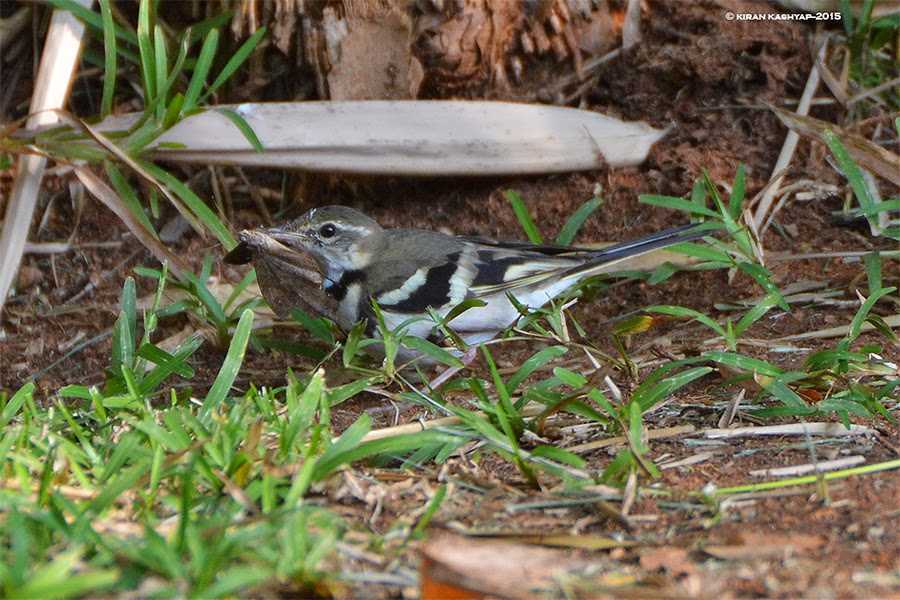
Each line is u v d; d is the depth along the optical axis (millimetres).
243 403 8258
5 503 6277
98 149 11945
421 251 10781
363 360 10773
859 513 6648
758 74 13789
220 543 5523
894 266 11961
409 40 13359
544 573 5789
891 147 13586
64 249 13289
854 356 8727
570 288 11945
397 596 5559
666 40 13914
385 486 7230
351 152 13312
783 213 13102
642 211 13414
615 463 7168
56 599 4930
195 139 13023
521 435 8070
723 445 7957
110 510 6535
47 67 12219
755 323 11070
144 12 11578
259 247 10070
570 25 13891
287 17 13383
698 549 6180
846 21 13789
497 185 13812
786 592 5613
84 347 11789
